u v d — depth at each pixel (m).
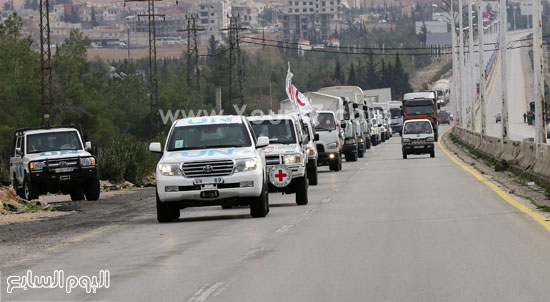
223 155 46.78
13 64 177.62
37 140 73.06
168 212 47.19
